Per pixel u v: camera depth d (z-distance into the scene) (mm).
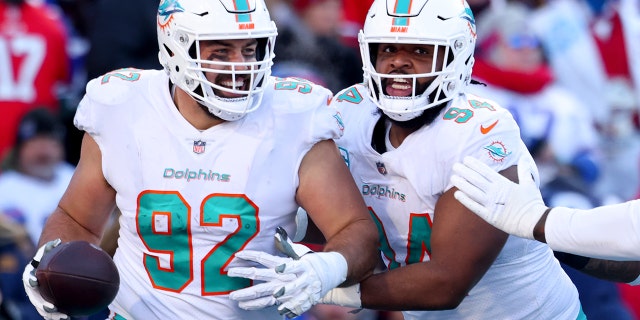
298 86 14727
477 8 28250
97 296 13805
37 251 14266
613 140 30734
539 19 30594
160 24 14391
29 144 23641
